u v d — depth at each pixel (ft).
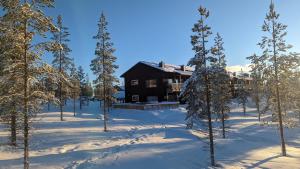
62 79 49.21
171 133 107.34
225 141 97.09
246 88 192.44
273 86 87.76
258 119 172.76
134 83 222.07
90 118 153.38
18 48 43.45
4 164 58.54
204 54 71.46
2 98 43.96
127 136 100.94
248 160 73.67
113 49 126.31
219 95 74.54
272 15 85.81
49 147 78.13
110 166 59.72
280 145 104.01
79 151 72.54
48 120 131.13
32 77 45.34
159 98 211.41
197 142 90.12
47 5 46.24
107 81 123.85
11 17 42.93
